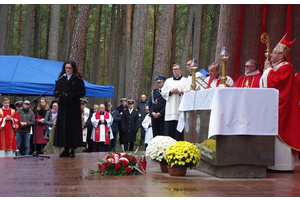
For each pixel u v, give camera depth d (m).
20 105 11.12
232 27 7.60
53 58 19.41
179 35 36.06
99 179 4.23
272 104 4.38
